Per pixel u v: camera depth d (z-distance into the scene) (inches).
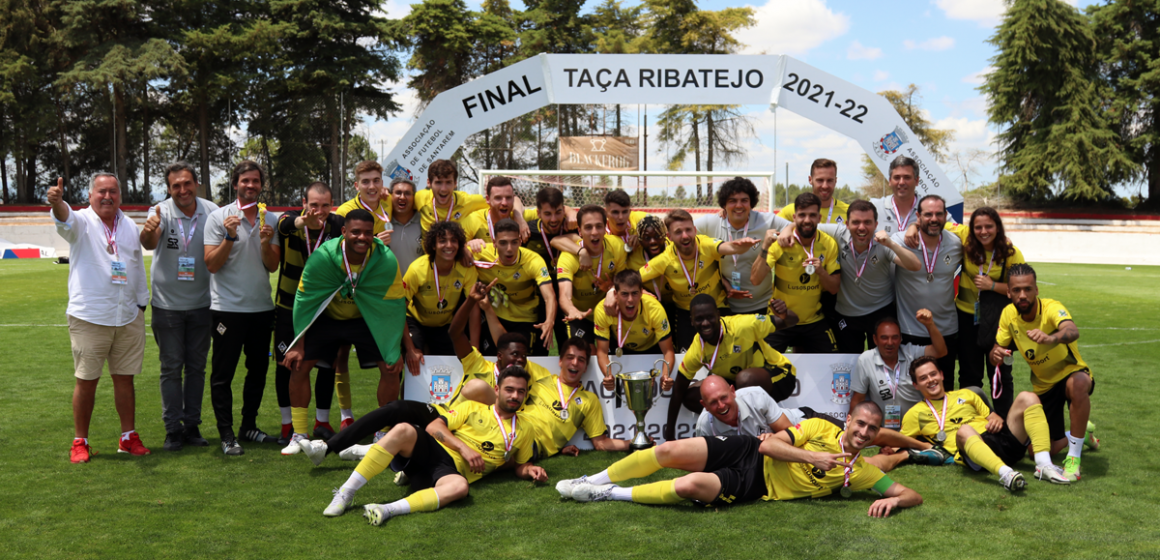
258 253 207.2
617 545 140.7
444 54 1481.3
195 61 1444.4
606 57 297.1
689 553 136.9
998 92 1545.3
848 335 229.6
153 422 236.1
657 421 216.4
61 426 227.0
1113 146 1461.6
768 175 579.5
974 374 221.0
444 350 225.8
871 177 1330.0
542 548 139.4
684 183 898.1
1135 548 139.6
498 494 171.0
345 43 1460.4
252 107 1505.9
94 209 192.1
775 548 139.3
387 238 203.0
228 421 204.2
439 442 171.6
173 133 1638.8
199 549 138.5
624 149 1197.1
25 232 1326.3
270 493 170.7
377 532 147.3
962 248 215.6
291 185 1435.8
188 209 204.8
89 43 1416.1
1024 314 188.5
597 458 200.5
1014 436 184.9
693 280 221.8
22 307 511.8
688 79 298.8
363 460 161.5
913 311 220.5
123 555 135.7
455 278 213.5
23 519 153.0
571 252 227.1
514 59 1494.8
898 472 186.5
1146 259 1341.0
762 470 164.6
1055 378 190.4
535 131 1387.8
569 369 202.1
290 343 210.7
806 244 217.9
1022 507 161.6
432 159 297.0
